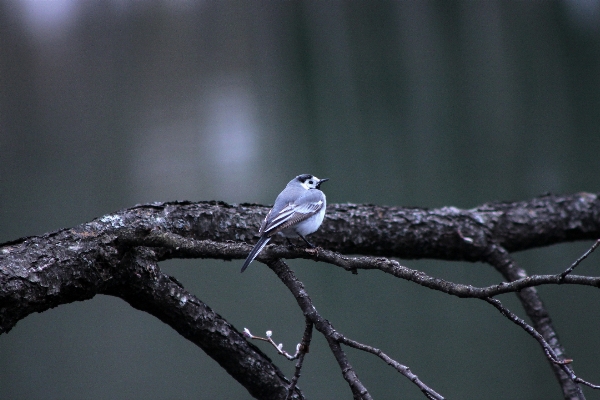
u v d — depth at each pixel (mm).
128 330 13023
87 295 5109
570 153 15914
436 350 12430
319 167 15555
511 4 17094
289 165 15461
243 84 16500
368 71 16703
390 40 16844
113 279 5242
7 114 15383
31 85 15781
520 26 17078
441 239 7293
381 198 15055
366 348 4344
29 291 4754
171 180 15273
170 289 5480
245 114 16062
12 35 15797
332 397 11984
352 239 7016
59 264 4926
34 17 15945
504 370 12141
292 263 13281
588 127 16219
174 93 16156
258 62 16719
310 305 4762
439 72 16734
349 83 16625
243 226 6336
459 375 12094
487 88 16594
